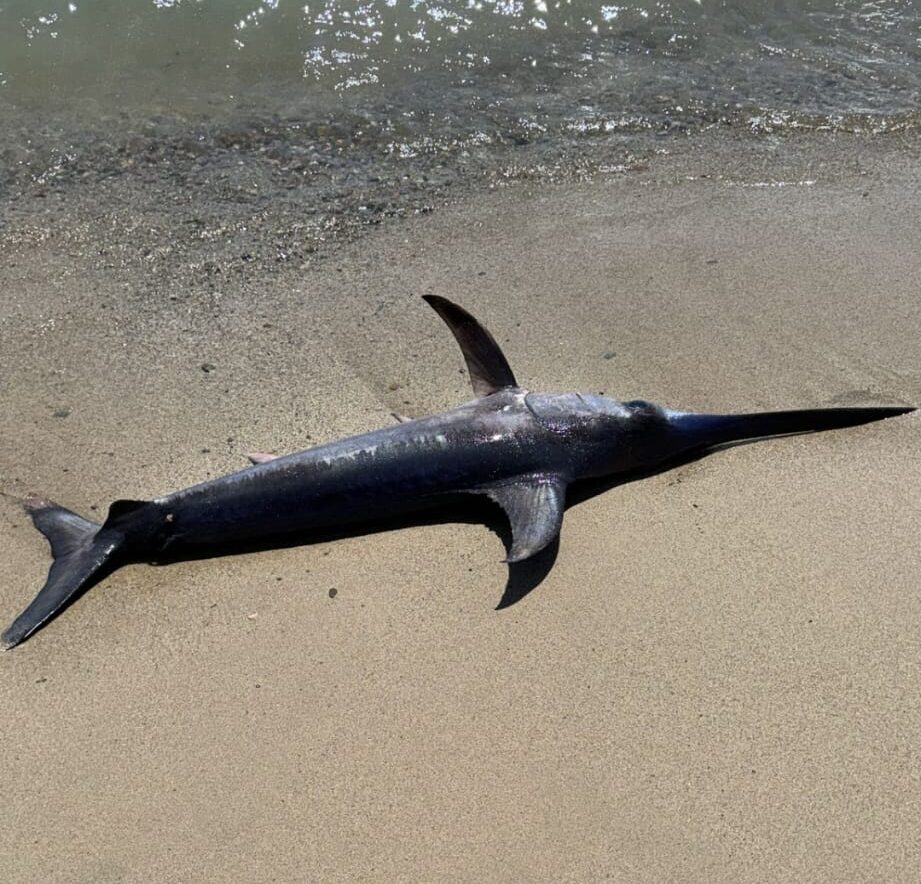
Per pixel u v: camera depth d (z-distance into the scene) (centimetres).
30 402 258
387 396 259
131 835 189
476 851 186
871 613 214
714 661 208
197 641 214
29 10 394
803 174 331
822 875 183
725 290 285
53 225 311
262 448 247
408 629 215
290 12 399
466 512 236
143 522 225
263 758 198
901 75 380
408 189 329
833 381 258
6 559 227
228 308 285
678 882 183
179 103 362
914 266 290
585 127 356
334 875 184
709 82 378
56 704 205
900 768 194
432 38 395
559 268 295
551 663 209
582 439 236
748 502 233
